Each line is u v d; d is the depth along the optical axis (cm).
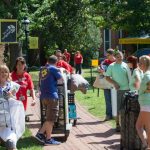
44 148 968
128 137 913
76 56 3441
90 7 4234
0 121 820
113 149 953
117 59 1125
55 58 1015
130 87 1030
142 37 3475
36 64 4672
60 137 1053
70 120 1269
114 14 3162
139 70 1007
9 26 1603
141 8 2998
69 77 1216
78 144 1010
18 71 1049
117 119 1141
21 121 842
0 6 2642
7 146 795
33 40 2227
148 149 834
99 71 1335
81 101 1823
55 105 995
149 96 835
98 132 1154
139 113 866
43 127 1011
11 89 845
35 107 1628
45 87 995
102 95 2045
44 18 3672
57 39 4309
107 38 5219
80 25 4350
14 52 2959
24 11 2942
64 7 4141
